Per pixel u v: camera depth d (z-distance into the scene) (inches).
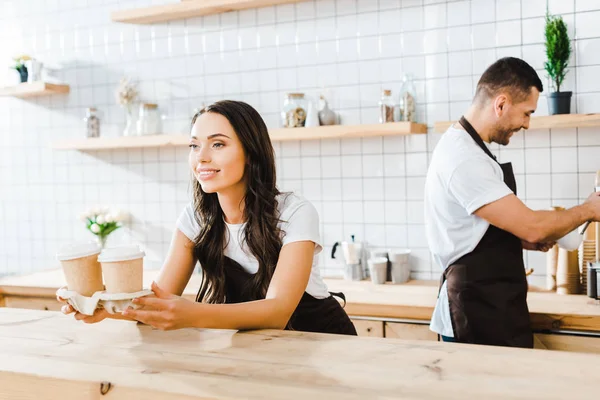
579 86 107.3
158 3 140.3
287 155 130.9
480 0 112.9
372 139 123.0
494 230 80.7
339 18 123.9
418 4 117.5
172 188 142.1
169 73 140.6
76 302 48.3
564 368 39.8
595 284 95.8
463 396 35.6
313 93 127.0
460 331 82.3
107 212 142.9
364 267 123.1
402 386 37.4
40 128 156.0
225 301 66.0
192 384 38.9
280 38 129.1
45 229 157.8
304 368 41.4
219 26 134.5
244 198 62.2
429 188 84.2
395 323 100.3
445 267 85.6
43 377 42.1
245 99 133.3
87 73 149.5
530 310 90.7
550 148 109.6
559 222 76.2
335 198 127.2
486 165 79.1
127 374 41.4
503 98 80.9
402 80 119.6
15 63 157.2
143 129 136.6
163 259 144.5
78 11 149.5
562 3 107.5
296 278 57.7
